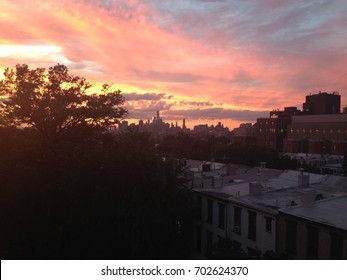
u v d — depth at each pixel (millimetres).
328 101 187375
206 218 29234
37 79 31359
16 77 31141
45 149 27969
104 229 27906
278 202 25344
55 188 27094
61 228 27359
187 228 30750
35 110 29500
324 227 19781
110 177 27000
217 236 27953
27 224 28062
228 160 76875
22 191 26078
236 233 26062
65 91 31516
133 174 27219
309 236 20734
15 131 31609
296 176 36219
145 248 28094
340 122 139375
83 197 27016
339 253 19094
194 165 53531
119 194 27125
